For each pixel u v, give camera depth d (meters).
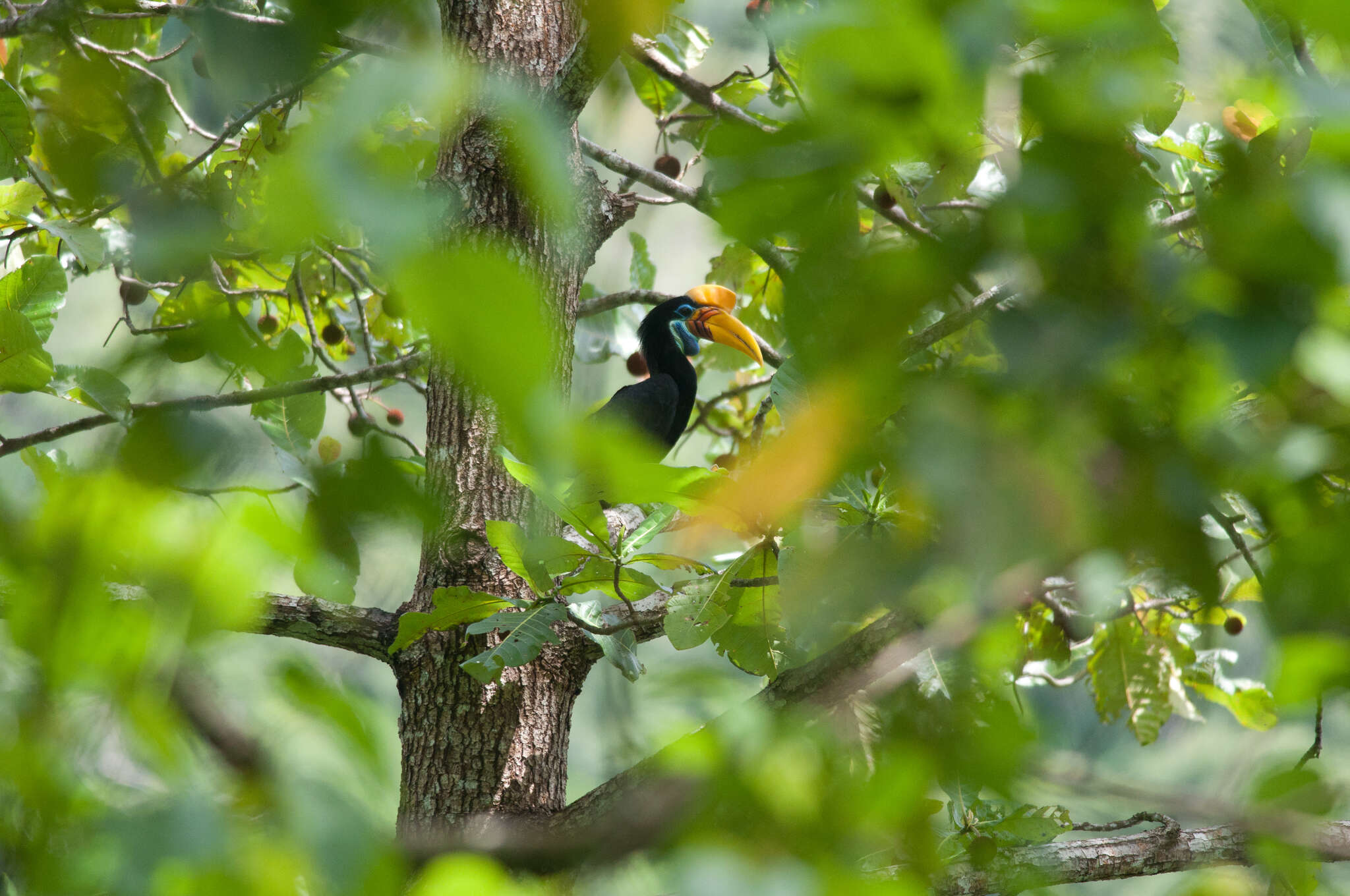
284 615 6.29
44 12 0.95
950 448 0.84
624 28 0.92
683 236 1.14
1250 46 1.02
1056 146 0.90
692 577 5.14
